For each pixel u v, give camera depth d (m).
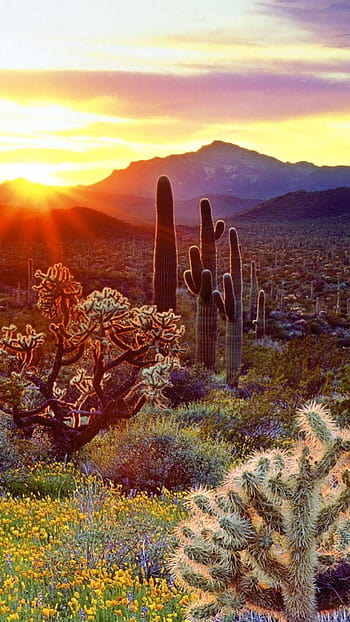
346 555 4.20
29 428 12.22
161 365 11.74
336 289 79.94
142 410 14.67
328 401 13.45
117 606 5.66
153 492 10.28
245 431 12.68
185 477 10.42
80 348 12.42
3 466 10.62
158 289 18.94
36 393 12.48
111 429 13.20
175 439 10.96
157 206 18.98
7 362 12.42
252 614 4.75
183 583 4.30
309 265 104.62
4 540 7.42
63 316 12.93
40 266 78.44
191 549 4.21
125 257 108.38
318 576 4.24
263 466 4.22
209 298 21.09
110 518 7.73
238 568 4.17
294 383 15.35
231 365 21.77
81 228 166.75
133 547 6.82
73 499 8.91
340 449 4.16
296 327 51.62
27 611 5.57
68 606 5.81
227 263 98.12
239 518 4.18
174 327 12.12
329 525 4.14
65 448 11.95
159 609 5.52
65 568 6.40
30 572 6.39
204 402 15.98
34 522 8.23
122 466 10.59
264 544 4.09
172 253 18.81
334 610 4.22
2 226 145.00
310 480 4.12
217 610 4.19
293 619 4.12
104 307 11.60
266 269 98.25
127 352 12.05
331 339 16.45
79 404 12.38
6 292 60.12
